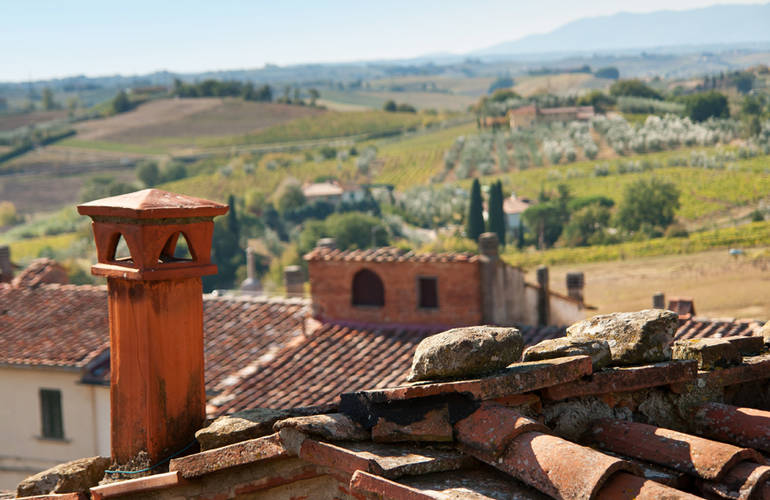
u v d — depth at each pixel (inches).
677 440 141.6
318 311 767.1
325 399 619.5
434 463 132.6
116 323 162.6
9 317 856.9
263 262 3693.4
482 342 146.9
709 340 181.3
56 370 764.6
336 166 5954.7
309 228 3740.2
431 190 4394.7
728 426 161.2
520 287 771.4
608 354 162.1
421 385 140.6
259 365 684.1
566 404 155.6
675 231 2223.2
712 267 1697.8
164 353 160.2
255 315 786.8
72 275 2662.4
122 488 155.5
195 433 161.9
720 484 130.6
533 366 149.0
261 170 6190.9
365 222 3722.9
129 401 161.5
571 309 856.3
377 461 130.2
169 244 165.6
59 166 7322.8
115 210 155.1
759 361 179.2
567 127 4308.6
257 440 144.4
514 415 134.6
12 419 792.3
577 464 121.3
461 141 5265.8
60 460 775.7
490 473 133.4
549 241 2837.1
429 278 740.0
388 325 743.1
